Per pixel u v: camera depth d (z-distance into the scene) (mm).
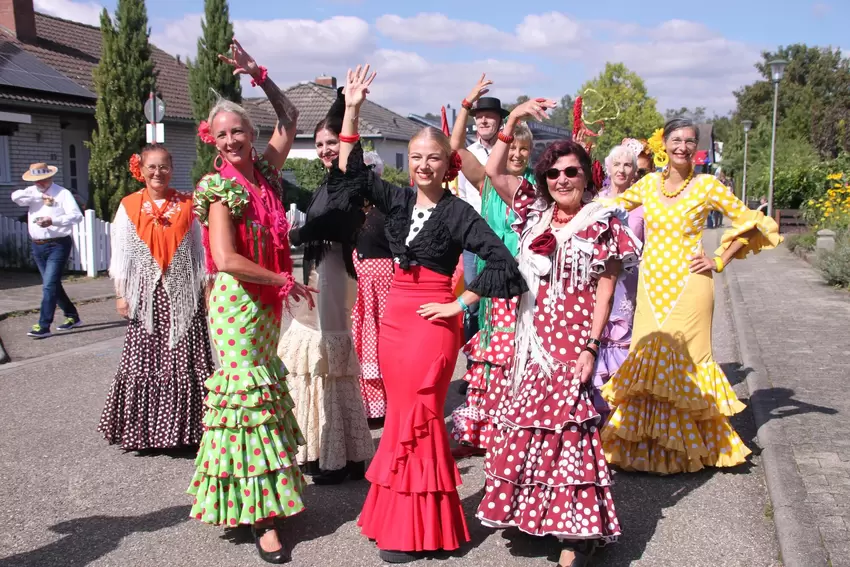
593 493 3283
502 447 3449
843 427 5051
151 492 4270
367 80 3754
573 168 3418
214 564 3469
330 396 4316
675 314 4500
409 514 3467
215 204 3418
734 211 4523
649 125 49656
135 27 16234
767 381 6309
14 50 17969
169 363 4777
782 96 71125
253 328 3551
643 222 5203
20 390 6363
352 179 3652
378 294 5277
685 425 4504
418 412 3477
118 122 16031
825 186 24250
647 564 3463
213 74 18641
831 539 3479
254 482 3490
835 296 11430
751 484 4398
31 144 16688
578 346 3424
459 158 3568
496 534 3777
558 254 3438
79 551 3570
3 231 14320
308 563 3480
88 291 12031
